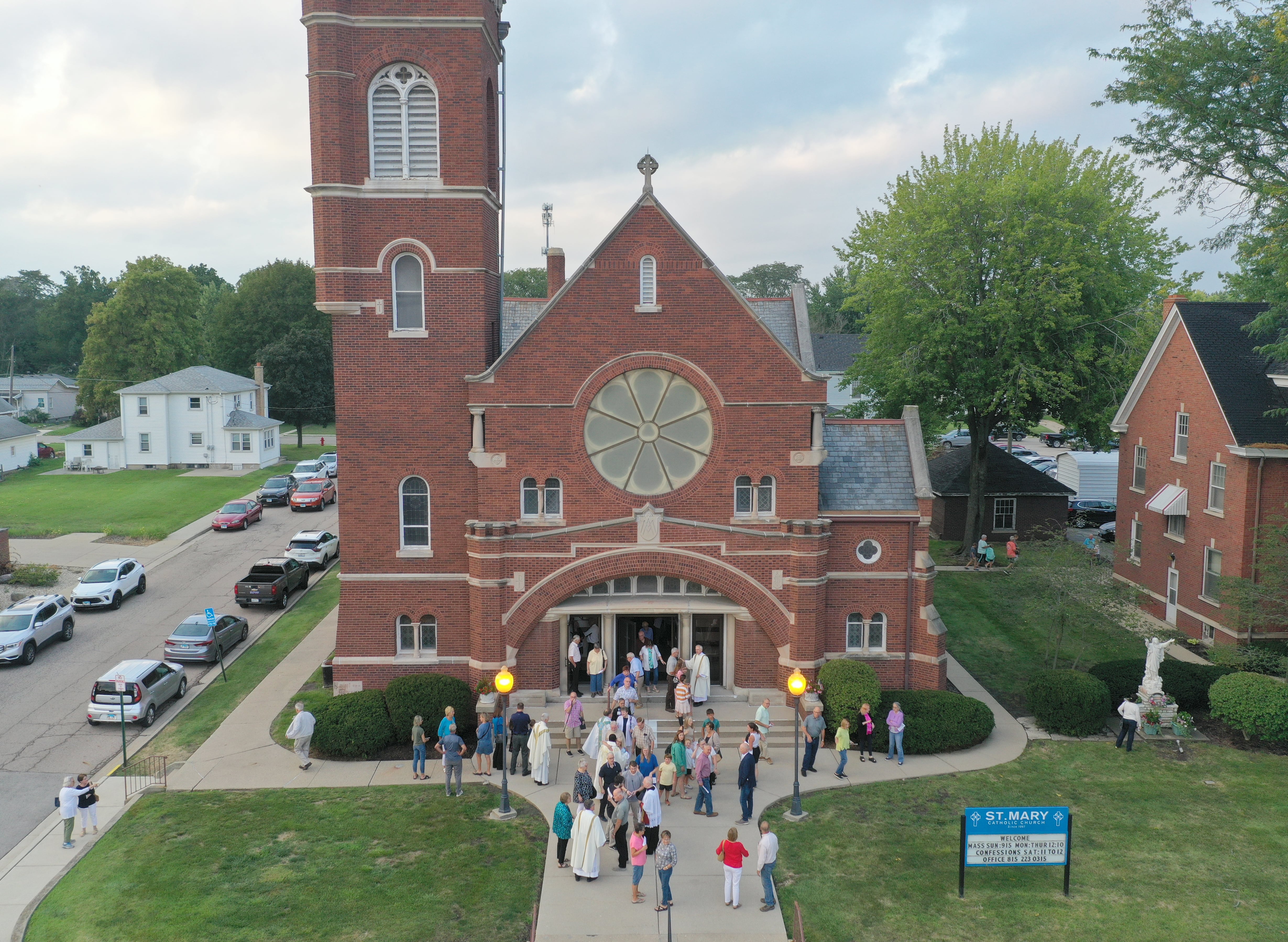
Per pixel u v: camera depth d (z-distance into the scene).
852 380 46.66
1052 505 48.84
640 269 25.48
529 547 26.00
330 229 25.41
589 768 23.25
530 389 25.66
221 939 16.67
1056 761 24.41
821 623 26.70
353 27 24.98
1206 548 33.62
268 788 22.83
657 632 28.48
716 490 26.17
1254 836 20.38
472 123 25.44
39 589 41.03
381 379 26.17
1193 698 27.59
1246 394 32.66
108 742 25.86
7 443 71.31
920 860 19.41
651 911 17.56
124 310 90.06
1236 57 28.56
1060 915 17.44
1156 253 43.19
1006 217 38.62
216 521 52.50
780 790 22.67
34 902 17.89
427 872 18.95
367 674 26.88
